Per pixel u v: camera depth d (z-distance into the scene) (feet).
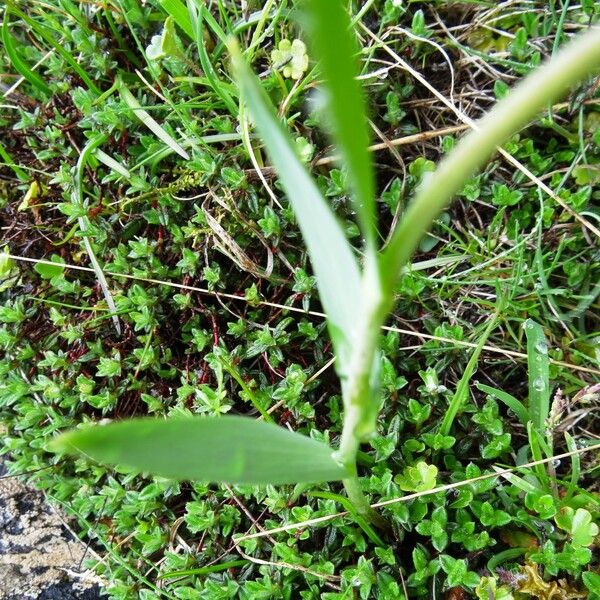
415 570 0.56
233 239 0.66
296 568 0.56
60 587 0.67
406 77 0.71
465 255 0.65
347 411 0.34
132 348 0.70
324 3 0.17
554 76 0.20
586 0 0.67
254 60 0.71
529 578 0.53
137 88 0.76
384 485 0.55
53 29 0.79
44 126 0.78
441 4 0.72
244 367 0.66
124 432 0.26
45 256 0.75
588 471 0.57
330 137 0.68
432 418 0.61
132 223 0.72
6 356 0.74
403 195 0.67
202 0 0.68
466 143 0.21
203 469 0.30
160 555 0.65
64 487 0.70
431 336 0.61
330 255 0.31
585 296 0.62
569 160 0.66
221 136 0.68
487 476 0.54
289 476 0.34
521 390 0.64
